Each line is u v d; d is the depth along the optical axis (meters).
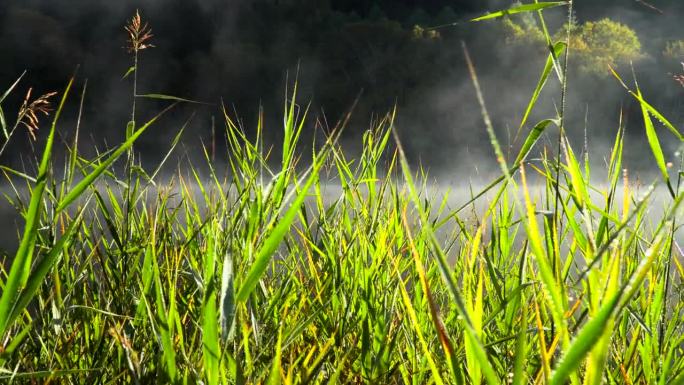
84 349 1.70
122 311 1.76
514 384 0.84
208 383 1.11
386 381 1.57
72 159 1.65
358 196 2.20
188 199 2.33
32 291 1.10
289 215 1.07
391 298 1.89
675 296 1.84
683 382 0.91
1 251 2.32
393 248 2.08
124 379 1.54
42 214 1.84
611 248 0.95
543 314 1.46
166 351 1.15
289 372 1.21
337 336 1.63
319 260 2.13
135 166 2.06
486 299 1.92
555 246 1.06
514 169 1.29
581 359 0.65
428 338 1.77
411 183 0.74
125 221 2.06
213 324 1.04
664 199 1.47
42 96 1.57
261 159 1.93
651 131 1.29
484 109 0.69
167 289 1.72
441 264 0.71
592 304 0.83
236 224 1.76
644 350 1.36
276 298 1.71
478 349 0.69
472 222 2.24
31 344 1.71
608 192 1.50
